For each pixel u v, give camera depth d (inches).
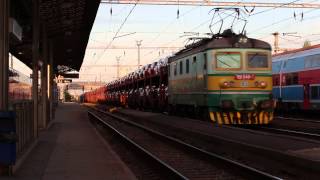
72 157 580.1
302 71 1240.2
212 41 932.6
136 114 1482.5
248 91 917.8
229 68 917.2
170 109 1274.6
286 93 1327.5
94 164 524.7
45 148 671.8
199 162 579.2
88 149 660.1
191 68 1034.7
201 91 964.0
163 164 508.4
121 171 480.7
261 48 931.3
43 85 1004.6
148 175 510.9
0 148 438.3
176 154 654.5
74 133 919.7
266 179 424.5
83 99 4977.9
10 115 429.7
